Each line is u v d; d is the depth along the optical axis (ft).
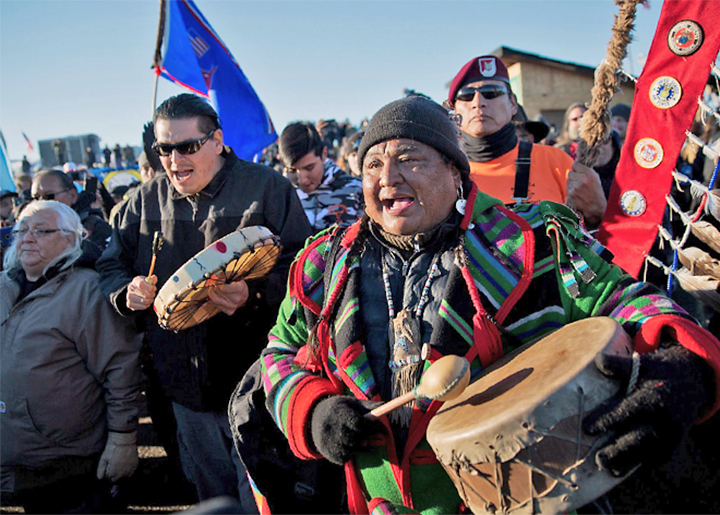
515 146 9.36
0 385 8.32
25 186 27.58
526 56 43.55
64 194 12.38
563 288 4.51
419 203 4.50
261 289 7.77
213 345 7.65
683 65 6.68
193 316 7.09
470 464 3.73
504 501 3.69
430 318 4.53
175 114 7.61
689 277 6.76
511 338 4.53
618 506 8.83
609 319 4.01
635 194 7.14
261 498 5.45
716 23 6.49
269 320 7.88
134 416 8.61
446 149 4.48
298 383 4.73
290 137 12.87
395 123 4.41
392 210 4.56
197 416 8.00
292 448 4.71
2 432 8.33
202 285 6.40
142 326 8.56
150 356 8.52
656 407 3.38
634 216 7.16
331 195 13.32
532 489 3.58
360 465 4.85
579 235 4.59
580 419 3.48
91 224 12.42
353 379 4.64
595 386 3.51
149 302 7.42
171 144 7.57
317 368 5.08
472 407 3.99
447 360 3.85
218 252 6.45
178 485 10.78
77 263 8.67
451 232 4.76
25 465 8.36
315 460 5.46
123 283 7.91
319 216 13.12
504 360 4.41
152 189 8.38
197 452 8.20
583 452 3.49
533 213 4.77
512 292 4.45
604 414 3.45
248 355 7.79
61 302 8.26
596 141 7.31
